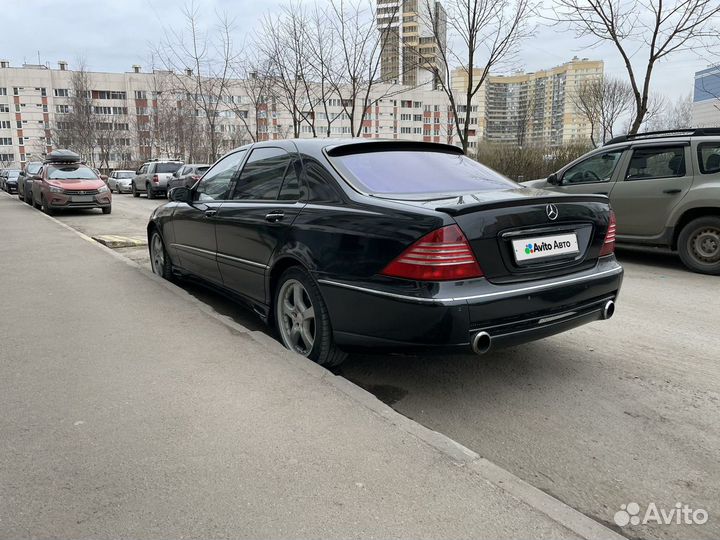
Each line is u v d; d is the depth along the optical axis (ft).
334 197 11.69
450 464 7.88
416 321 9.69
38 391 10.26
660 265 26.08
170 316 15.02
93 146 188.34
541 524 6.66
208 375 10.97
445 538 6.41
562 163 58.29
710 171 23.31
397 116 293.64
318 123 260.01
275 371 11.16
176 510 6.89
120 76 290.35
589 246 11.85
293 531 6.53
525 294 10.15
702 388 11.72
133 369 11.29
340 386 10.42
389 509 6.91
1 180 127.95
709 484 8.27
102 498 7.11
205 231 16.33
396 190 11.66
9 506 6.94
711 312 17.76
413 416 10.54
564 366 13.00
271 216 12.89
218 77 80.02
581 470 8.66
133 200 86.94
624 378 12.28
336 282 11.03
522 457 9.05
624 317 17.20
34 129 295.07
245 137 228.84
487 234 9.93
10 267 22.52
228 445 8.36
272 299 13.44
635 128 39.70
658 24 37.45
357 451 8.20
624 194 25.77
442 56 49.83
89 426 8.94
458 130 48.47
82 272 21.31
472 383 12.06
